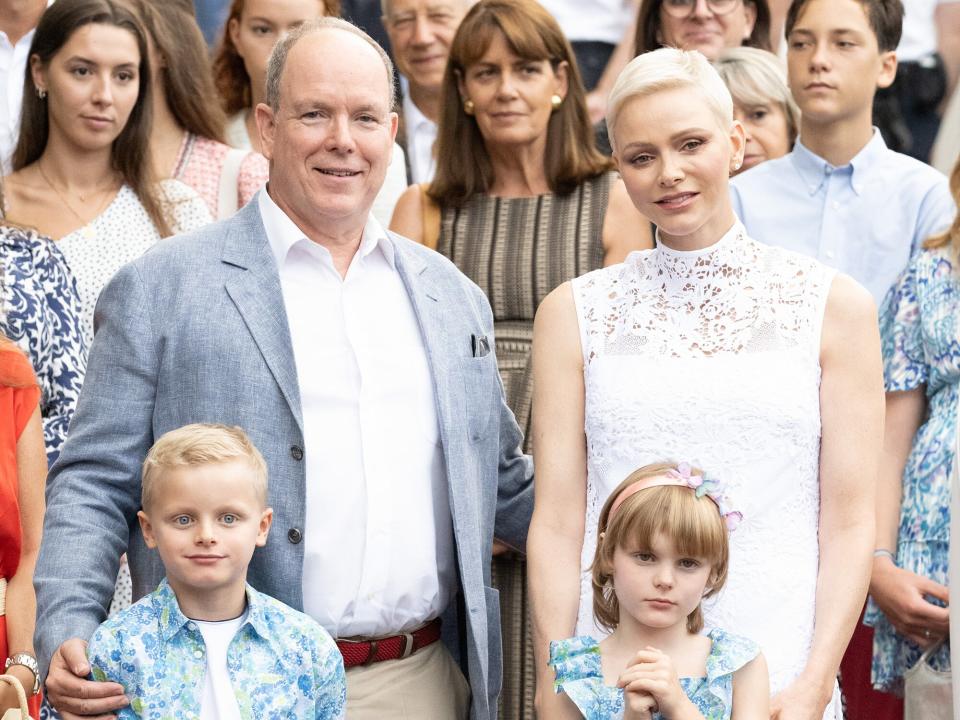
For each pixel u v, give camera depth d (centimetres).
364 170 486
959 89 878
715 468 466
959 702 474
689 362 473
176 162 705
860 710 633
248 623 443
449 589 505
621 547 443
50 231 645
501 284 645
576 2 888
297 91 483
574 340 494
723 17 785
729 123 475
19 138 660
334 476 478
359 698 484
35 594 494
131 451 473
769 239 691
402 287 505
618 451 475
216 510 435
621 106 471
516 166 661
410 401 493
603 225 646
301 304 489
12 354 517
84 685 427
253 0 764
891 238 674
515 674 611
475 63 654
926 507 605
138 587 481
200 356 471
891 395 627
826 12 674
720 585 447
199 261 484
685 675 440
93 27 641
